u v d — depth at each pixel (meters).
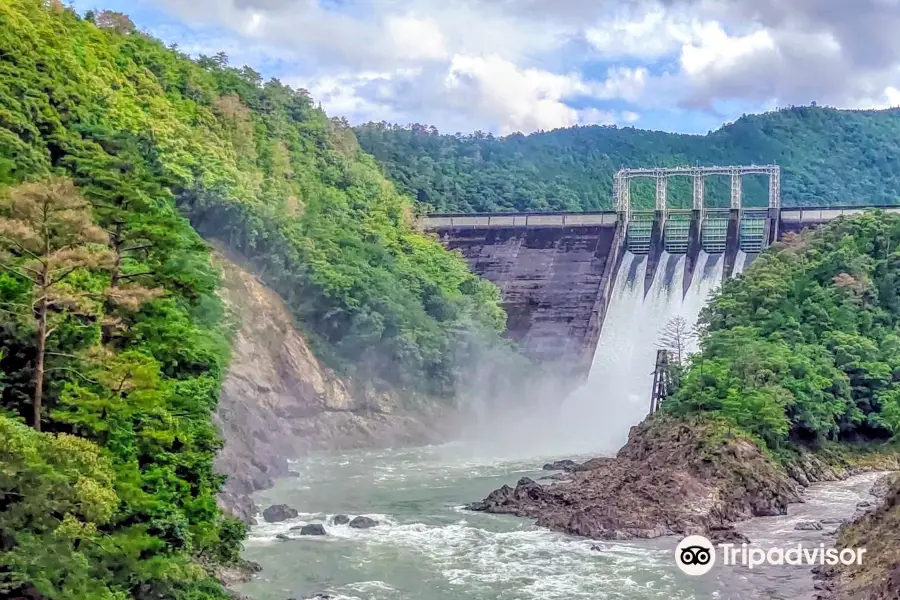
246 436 119.12
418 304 167.75
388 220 192.88
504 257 194.12
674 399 124.69
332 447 143.88
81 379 57.00
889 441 123.31
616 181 194.25
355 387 153.25
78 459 46.22
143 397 57.12
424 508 100.81
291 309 156.38
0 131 93.94
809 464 114.69
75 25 159.62
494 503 100.06
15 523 43.22
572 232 192.62
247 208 157.38
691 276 177.25
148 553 55.09
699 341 153.12
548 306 184.75
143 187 79.88
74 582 44.56
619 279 185.00
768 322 133.50
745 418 113.44
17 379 55.41
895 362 126.50
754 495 99.25
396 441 149.50
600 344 178.25
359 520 92.69
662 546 84.62
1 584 41.38
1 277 56.75
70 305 57.66
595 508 93.00
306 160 192.50
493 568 77.81
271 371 141.50
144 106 158.50
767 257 150.75
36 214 54.75
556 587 72.56
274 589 71.56
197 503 64.38
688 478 100.31
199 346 79.00
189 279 73.25
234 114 179.75
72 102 119.94
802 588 71.62
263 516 95.38
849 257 139.88
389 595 70.62
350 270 162.00
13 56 114.88
